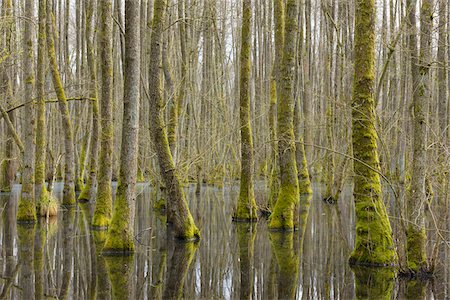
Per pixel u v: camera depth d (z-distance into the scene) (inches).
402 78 619.2
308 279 309.1
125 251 381.1
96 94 723.4
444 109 502.6
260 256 381.7
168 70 564.4
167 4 562.6
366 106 333.7
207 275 323.9
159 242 434.9
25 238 449.4
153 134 448.1
